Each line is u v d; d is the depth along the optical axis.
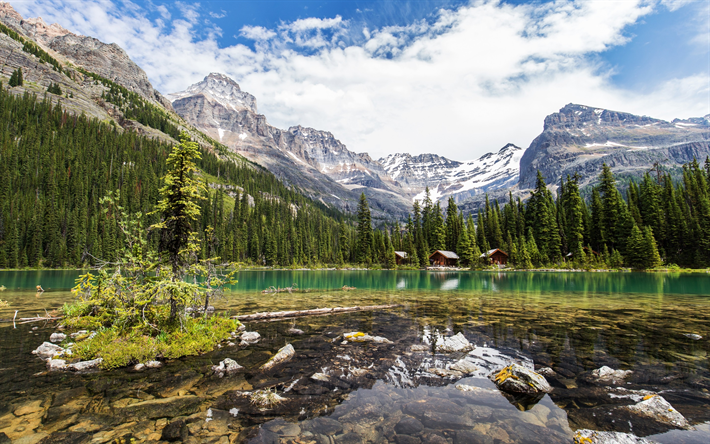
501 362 11.13
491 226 100.31
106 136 153.12
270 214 153.25
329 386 9.25
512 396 8.52
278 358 11.47
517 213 101.44
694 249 63.03
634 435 6.22
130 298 15.38
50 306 22.95
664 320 17.72
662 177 80.44
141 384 9.40
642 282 42.06
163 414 7.54
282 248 114.81
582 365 10.66
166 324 14.45
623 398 8.16
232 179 195.25
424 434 6.62
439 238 103.56
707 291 31.91
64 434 6.57
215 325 15.66
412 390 8.98
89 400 8.30
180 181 14.38
